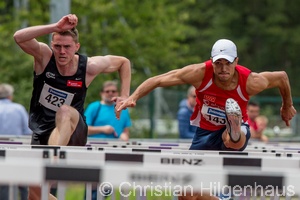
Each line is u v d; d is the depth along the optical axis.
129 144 15.62
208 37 80.56
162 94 39.47
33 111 14.11
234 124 13.20
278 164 9.91
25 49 13.46
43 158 10.06
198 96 13.88
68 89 13.81
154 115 37.84
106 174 8.05
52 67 13.67
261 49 82.62
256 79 13.70
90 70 13.88
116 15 37.97
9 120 21.41
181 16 44.41
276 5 83.50
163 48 40.78
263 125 25.66
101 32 37.47
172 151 11.60
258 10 83.75
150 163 9.87
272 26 82.94
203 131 14.05
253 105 25.53
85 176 8.10
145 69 41.22
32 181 8.07
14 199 13.78
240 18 83.06
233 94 13.66
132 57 39.41
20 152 10.09
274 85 13.95
